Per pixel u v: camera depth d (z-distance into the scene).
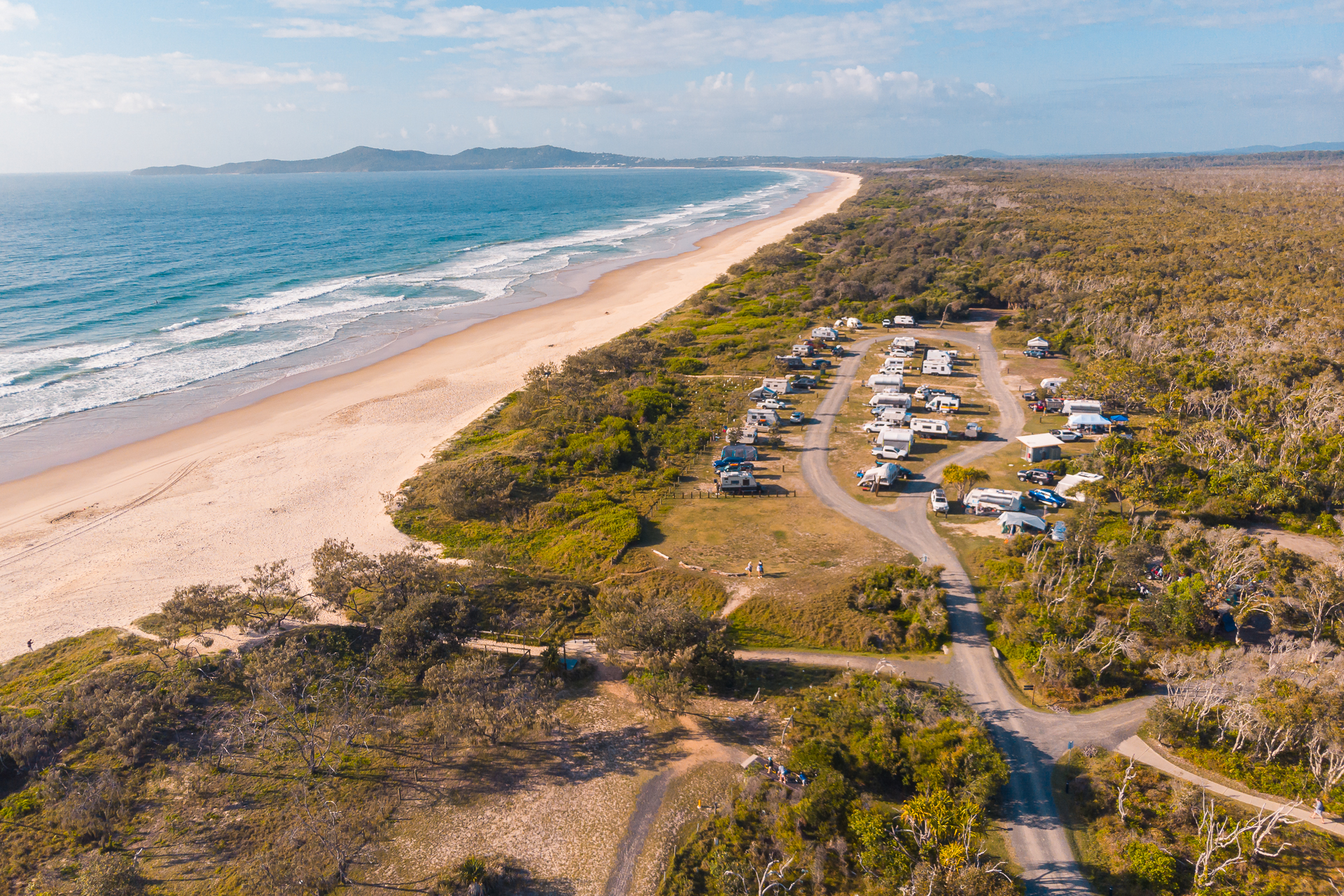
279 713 40.25
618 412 82.62
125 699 39.53
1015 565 52.03
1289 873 29.61
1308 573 45.97
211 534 61.06
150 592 53.31
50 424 82.56
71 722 39.03
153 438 79.75
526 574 54.69
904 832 31.41
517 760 37.53
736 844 32.16
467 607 47.88
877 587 50.19
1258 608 44.91
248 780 36.28
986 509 60.72
